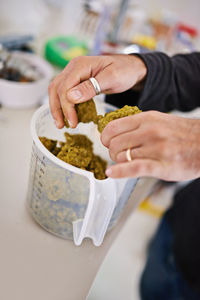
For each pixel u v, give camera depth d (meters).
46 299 0.42
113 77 0.52
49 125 0.53
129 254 1.30
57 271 0.45
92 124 0.53
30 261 0.45
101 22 1.03
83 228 0.43
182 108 0.73
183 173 0.38
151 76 0.57
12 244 0.47
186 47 1.26
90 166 0.51
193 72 0.68
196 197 0.88
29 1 1.12
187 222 0.88
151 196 1.43
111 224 0.52
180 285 0.95
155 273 1.04
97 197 0.42
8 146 0.64
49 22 1.21
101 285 1.18
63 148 0.49
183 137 0.38
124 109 0.46
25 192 0.56
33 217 0.52
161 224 1.11
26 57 0.84
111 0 1.03
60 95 0.48
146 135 0.38
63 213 0.47
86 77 0.51
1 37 0.92
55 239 0.50
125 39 1.19
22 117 0.75
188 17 1.48
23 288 0.42
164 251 1.03
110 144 0.40
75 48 1.02
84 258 0.49
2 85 0.70
